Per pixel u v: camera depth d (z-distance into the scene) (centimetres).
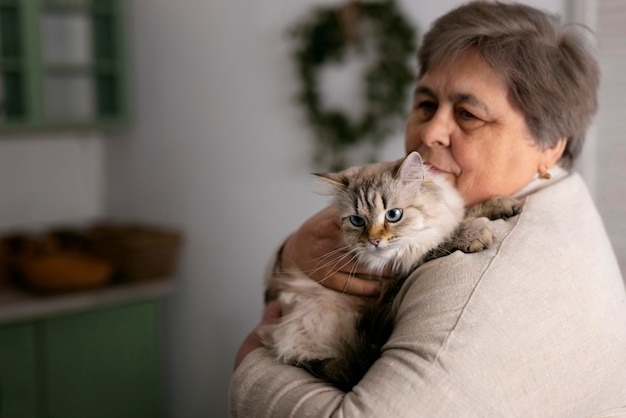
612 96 196
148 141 355
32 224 365
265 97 293
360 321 135
